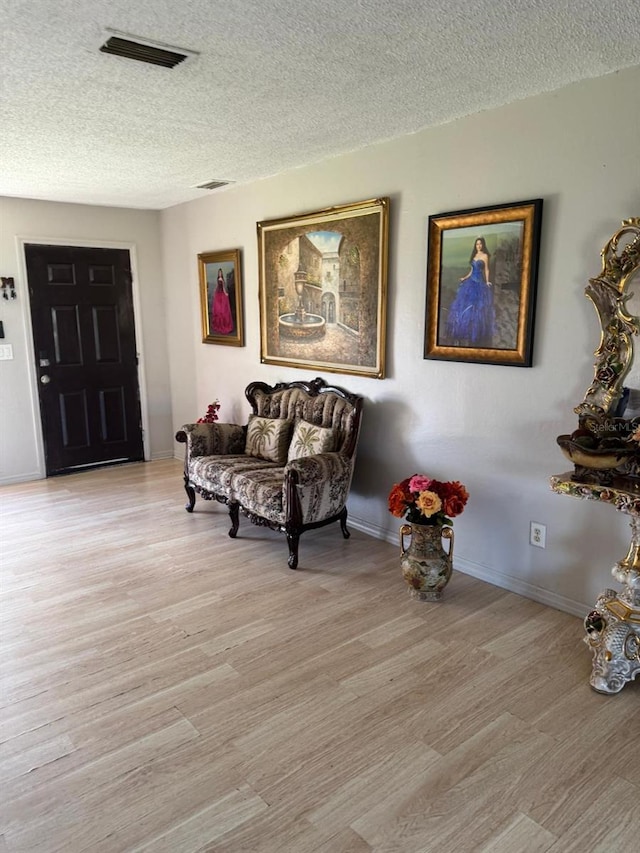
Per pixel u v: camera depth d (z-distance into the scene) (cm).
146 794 175
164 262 558
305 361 409
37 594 300
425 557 285
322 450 359
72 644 255
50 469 521
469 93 256
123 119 286
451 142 296
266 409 422
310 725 204
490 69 229
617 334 235
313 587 306
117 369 548
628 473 221
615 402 237
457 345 305
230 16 184
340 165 360
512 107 268
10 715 210
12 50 208
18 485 497
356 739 197
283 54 213
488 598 293
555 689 222
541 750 191
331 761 187
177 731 202
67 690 224
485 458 303
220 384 511
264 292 434
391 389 350
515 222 271
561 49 211
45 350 506
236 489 361
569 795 173
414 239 322
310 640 256
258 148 341
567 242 256
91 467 546
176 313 554
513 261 274
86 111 274
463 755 189
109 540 373
